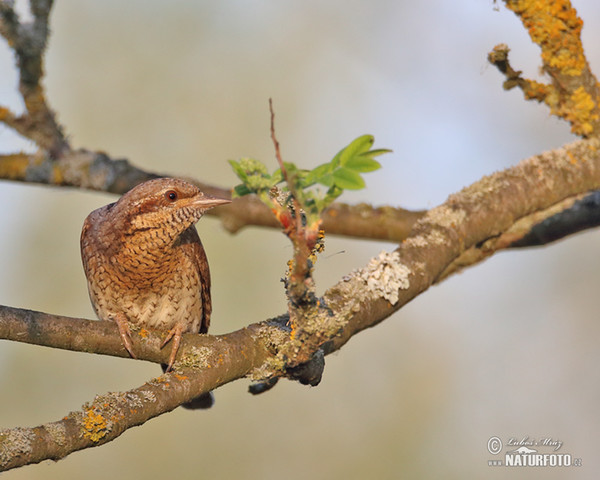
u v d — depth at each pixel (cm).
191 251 712
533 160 625
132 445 1112
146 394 463
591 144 623
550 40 604
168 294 698
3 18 689
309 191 377
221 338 514
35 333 489
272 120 351
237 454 1130
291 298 452
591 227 725
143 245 659
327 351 510
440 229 581
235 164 372
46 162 742
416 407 1164
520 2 604
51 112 745
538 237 735
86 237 702
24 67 712
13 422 1098
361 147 362
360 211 799
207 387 490
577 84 612
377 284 538
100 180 747
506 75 625
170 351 513
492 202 600
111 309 702
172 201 655
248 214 795
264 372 498
